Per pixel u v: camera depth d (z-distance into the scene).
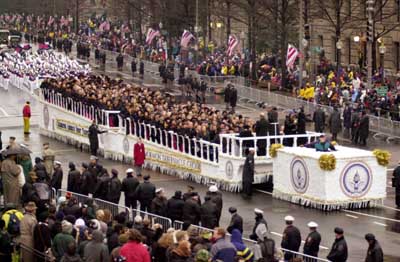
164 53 129.88
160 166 63.38
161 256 31.67
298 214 49.91
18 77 112.56
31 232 34.88
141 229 34.06
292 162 52.62
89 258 30.83
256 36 119.88
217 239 30.97
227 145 56.75
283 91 100.94
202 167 58.88
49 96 79.94
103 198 45.72
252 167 54.75
